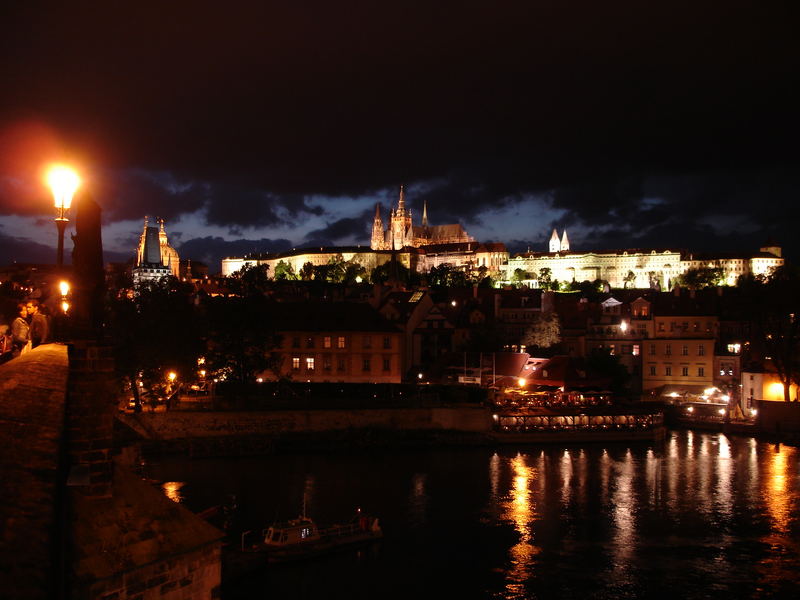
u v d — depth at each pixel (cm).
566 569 5288
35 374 2139
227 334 10569
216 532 2286
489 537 5953
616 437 10275
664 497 7188
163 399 10162
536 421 10269
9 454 1672
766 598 4831
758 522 6400
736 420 11450
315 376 12081
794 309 10969
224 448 9012
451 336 15362
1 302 3909
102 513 2047
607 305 16025
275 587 4894
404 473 8175
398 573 5166
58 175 2252
